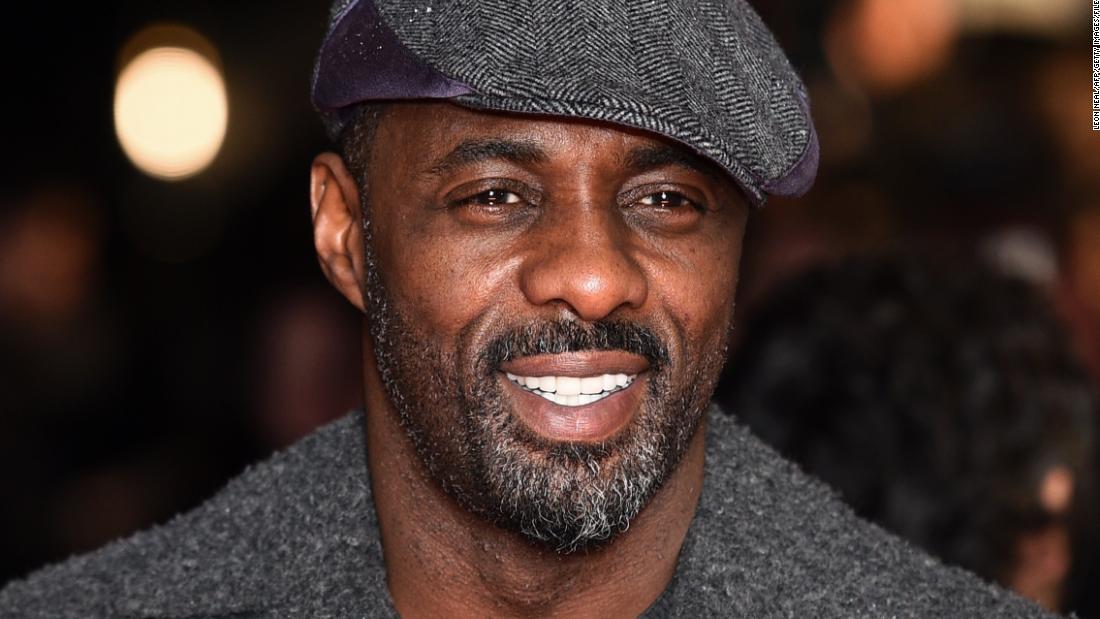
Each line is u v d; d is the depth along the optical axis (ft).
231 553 11.07
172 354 27.02
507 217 9.55
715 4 9.62
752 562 10.65
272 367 21.63
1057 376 13.20
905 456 12.94
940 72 26.27
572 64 9.09
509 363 9.51
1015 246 17.54
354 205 10.49
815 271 13.93
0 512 24.17
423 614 10.53
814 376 13.32
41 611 11.25
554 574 10.14
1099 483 13.47
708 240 9.74
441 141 9.50
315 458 11.17
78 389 25.62
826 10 26.27
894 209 24.84
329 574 10.90
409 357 9.80
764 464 11.04
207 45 39.01
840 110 25.93
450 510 10.22
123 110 37.01
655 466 9.62
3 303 25.59
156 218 37.47
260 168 38.42
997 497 12.87
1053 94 26.45
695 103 9.15
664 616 10.55
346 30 10.02
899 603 10.63
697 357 9.74
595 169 9.34
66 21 38.78
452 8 9.49
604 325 9.41
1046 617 10.78
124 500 24.94
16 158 37.76
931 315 13.19
